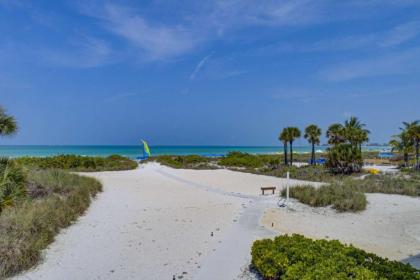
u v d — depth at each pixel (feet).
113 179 78.59
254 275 20.67
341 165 102.22
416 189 59.00
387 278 15.79
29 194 36.94
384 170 119.65
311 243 21.04
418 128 128.47
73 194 41.01
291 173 97.25
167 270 21.89
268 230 32.76
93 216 37.27
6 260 20.31
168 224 34.96
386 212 44.06
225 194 58.29
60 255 24.25
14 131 24.40
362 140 138.31
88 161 113.80
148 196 54.13
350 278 15.58
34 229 25.45
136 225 34.24
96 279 20.42
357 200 45.68
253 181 81.30
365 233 34.09
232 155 160.35
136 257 24.45
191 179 84.64
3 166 25.62
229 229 32.91
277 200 50.78
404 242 30.94
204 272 21.42
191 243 28.04
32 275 20.61
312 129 140.26
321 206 46.01
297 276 16.37
